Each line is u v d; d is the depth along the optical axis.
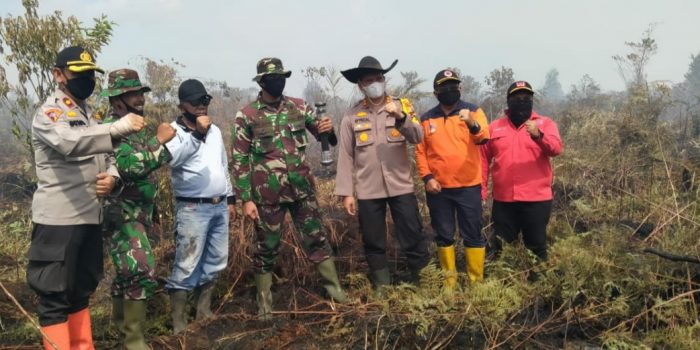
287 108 3.75
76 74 2.77
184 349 3.27
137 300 3.15
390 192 3.84
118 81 3.10
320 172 7.91
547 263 3.70
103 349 3.36
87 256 3.00
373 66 3.71
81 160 2.80
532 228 3.90
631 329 3.16
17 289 4.29
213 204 3.62
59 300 2.82
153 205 3.33
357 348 3.19
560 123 8.98
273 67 3.56
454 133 3.81
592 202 5.62
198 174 3.53
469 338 3.19
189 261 3.53
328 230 5.18
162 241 4.70
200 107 3.55
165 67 6.74
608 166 6.19
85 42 5.25
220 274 4.29
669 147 6.10
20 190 8.68
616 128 6.34
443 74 3.75
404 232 3.92
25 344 3.35
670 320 3.12
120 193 3.05
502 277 3.75
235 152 3.68
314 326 3.54
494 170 4.00
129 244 3.13
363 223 3.94
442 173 3.85
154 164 2.94
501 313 3.05
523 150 3.82
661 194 5.16
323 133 3.83
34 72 5.16
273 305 3.96
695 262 3.38
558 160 6.35
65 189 2.76
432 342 3.08
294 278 4.42
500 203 4.01
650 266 3.54
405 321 3.19
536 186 3.83
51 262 2.75
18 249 5.40
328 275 3.91
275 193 3.68
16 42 4.98
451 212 3.94
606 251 3.72
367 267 4.64
